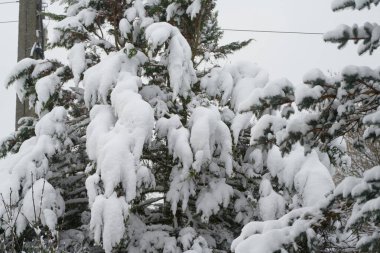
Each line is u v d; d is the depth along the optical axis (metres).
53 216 5.09
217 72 6.38
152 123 5.04
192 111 5.70
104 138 4.98
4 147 6.36
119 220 4.54
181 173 5.55
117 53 5.78
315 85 2.56
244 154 6.40
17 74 6.17
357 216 2.35
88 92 5.52
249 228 2.96
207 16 6.60
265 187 5.49
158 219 6.55
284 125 3.06
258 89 2.85
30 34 7.23
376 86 2.58
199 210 5.64
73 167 6.38
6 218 5.09
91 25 6.53
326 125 2.76
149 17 6.28
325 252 3.01
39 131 5.65
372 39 2.35
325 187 4.59
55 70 6.39
